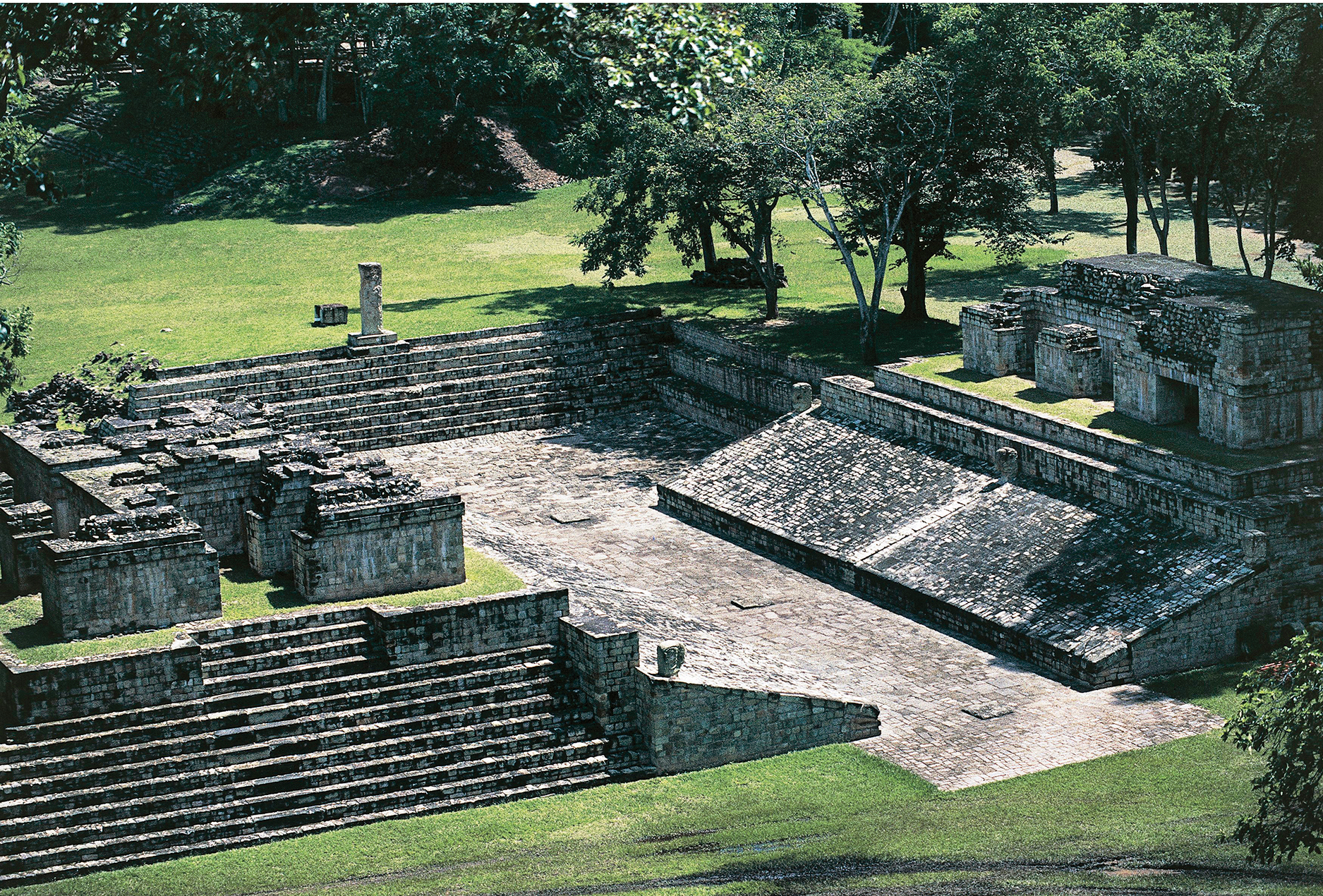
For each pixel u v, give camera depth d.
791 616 50.22
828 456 59.41
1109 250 85.12
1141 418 52.53
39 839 36.03
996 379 58.94
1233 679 43.06
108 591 40.56
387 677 40.97
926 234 71.56
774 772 39.53
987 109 67.25
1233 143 73.56
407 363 72.38
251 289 88.50
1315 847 27.61
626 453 68.56
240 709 39.47
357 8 114.62
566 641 42.66
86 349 74.62
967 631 47.91
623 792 38.69
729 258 85.06
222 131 118.69
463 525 49.38
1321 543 45.34
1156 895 30.36
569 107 126.19
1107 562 47.22
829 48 95.56
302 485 45.31
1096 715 41.53
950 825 35.12
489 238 101.44
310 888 34.06
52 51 37.09
